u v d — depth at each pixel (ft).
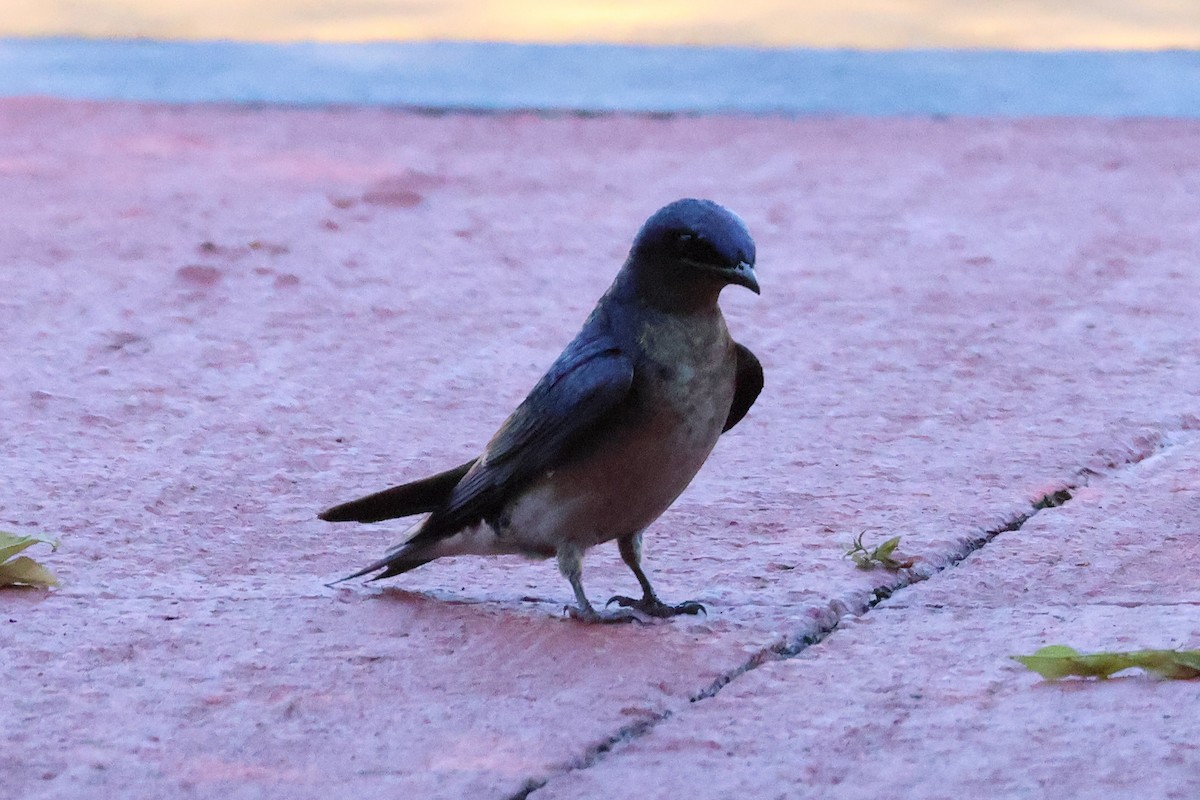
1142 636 28.48
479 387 44.57
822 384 44.24
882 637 29.01
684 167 71.51
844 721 25.61
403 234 60.80
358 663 28.04
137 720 25.86
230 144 76.33
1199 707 25.61
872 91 87.30
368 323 50.31
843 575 31.73
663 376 28.45
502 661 28.14
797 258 57.31
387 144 76.02
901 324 49.62
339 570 32.83
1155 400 42.27
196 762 24.49
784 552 33.12
